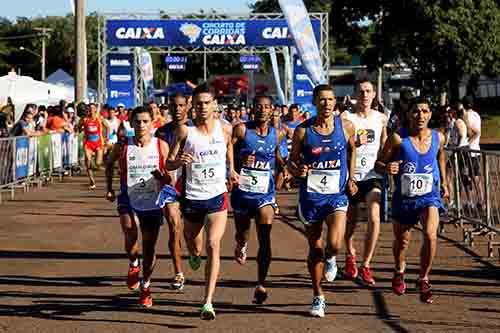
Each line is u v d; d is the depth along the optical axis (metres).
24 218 15.75
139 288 9.14
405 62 54.56
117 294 9.11
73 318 8.02
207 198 8.07
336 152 8.05
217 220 8.05
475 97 63.16
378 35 52.16
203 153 8.05
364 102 9.91
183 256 11.59
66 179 24.42
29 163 20.88
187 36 32.66
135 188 8.48
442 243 12.83
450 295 9.08
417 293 9.18
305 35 22.48
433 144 8.60
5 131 22.67
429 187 8.54
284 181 9.49
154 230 8.52
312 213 8.09
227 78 57.50
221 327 7.64
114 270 10.54
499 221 11.90
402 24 50.84
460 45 49.16
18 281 9.81
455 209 14.05
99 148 21.72
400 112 14.40
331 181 8.08
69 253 11.84
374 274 10.27
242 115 23.69
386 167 8.54
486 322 7.84
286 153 13.88
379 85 53.59
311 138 8.04
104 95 34.00
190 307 8.48
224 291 9.23
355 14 54.34
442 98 52.94
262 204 8.82
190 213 8.21
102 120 22.25
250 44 32.78
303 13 22.44
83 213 16.56
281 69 65.62
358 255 11.70
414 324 7.75
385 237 13.33
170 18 32.81
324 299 8.50
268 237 8.69
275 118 13.76
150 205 8.48
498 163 11.90
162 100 47.56
